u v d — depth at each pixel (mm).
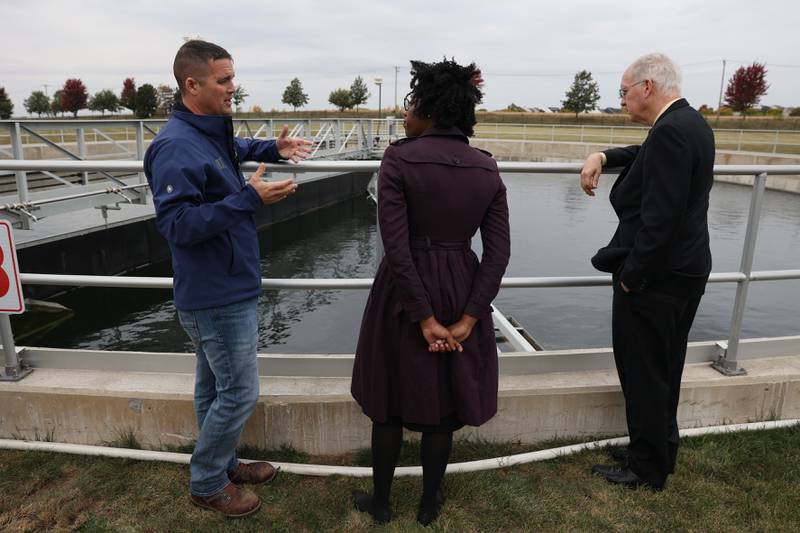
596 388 2389
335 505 1980
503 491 2045
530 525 1895
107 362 2457
